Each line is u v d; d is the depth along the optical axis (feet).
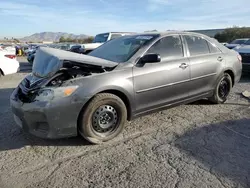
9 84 28.40
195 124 14.55
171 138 12.74
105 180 9.25
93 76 11.59
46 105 10.66
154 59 12.59
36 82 11.64
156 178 9.32
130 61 12.84
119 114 12.48
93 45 42.75
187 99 15.39
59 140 12.48
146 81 13.01
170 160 10.58
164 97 14.02
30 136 12.95
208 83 16.62
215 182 9.05
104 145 12.01
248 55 28.91
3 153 11.28
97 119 11.82
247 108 17.44
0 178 9.39
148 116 15.78
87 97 11.21
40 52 13.66
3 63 30.83
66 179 9.33
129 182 9.11
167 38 14.65
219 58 17.25
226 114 16.20
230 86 18.65
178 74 14.42
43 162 10.52
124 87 12.22
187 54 15.33
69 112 10.99
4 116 16.05
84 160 10.66
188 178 9.29
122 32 46.68
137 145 12.01
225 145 11.93
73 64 11.55
